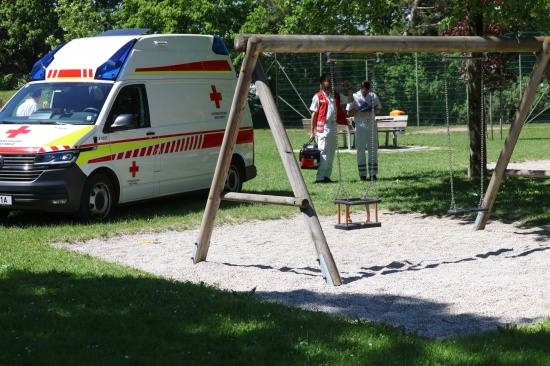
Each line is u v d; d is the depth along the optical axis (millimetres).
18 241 10938
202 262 9883
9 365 5590
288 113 39469
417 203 14391
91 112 12898
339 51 9695
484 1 14141
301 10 15133
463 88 38094
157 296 7574
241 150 15453
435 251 10602
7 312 6977
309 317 6883
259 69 9430
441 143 28531
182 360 5742
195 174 14383
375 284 8617
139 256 10328
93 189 12609
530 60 37438
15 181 12180
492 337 6320
